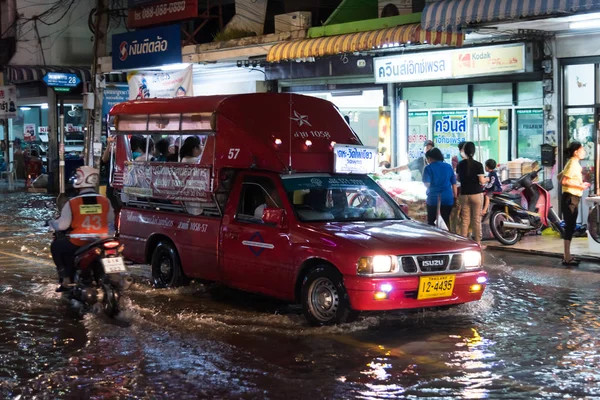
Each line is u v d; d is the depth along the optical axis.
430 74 16.52
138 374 6.62
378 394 6.07
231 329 8.09
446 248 8.10
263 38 18.58
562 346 7.45
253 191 9.10
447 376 6.53
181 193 9.81
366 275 7.69
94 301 8.55
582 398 5.98
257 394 6.10
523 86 15.70
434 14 13.05
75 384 6.39
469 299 8.27
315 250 8.06
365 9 18.14
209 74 23.06
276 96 9.56
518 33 14.64
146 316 8.71
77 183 9.01
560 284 10.49
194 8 20.78
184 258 9.84
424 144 16.78
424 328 8.12
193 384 6.35
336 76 18.91
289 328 8.12
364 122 18.95
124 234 10.91
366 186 9.38
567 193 11.84
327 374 6.59
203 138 9.77
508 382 6.36
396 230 8.43
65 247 8.91
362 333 7.90
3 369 6.82
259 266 8.74
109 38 29.06
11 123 35.25
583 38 14.46
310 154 9.22
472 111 16.62
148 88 21.55
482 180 12.77
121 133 11.26
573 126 14.97
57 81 24.67
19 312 9.01
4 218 19.38
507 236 13.78
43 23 30.30
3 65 30.20
